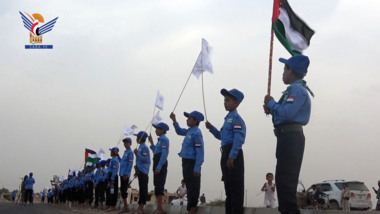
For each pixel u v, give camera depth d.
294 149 3.75
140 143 9.96
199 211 7.95
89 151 20.45
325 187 17.77
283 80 4.23
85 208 16.22
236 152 5.48
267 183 11.98
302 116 3.84
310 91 4.12
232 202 5.61
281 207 3.70
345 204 16.45
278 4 4.75
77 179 21.00
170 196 25.20
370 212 5.09
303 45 4.71
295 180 3.72
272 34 4.67
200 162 7.41
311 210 5.39
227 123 5.83
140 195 9.63
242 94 5.92
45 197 47.53
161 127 8.84
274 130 3.95
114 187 12.12
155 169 8.84
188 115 7.68
